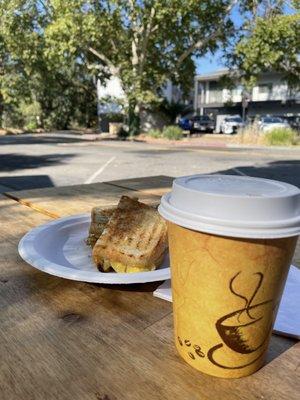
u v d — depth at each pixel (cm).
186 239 20
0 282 32
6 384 20
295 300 28
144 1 497
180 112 733
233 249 19
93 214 38
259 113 948
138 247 31
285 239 19
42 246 36
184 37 556
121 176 245
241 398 19
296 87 649
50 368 21
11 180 224
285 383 20
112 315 27
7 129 877
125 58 589
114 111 792
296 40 497
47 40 501
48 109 1024
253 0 502
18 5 523
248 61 520
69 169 278
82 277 29
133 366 21
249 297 19
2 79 682
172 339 24
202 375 21
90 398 19
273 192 19
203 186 20
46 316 27
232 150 447
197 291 20
